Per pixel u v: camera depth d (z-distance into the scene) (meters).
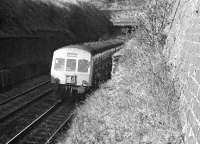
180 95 8.03
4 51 20.31
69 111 14.57
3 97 16.20
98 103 12.80
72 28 38.66
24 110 14.12
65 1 41.34
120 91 13.38
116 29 55.09
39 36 26.86
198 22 7.56
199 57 6.46
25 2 28.45
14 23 24.20
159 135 7.46
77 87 16.47
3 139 10.63
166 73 9.97
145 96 10.07
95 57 17.73
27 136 10.95
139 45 16.55
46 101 16.27
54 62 16.88
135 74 13.30
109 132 9.36
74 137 10.01
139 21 16.62
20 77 21.03
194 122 5.71
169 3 15.86
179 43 10.34
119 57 21.30
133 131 8.58
